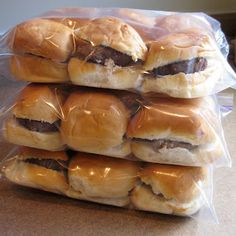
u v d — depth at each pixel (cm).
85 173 31
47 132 31
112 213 32
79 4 65
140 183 31
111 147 30
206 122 30
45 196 34
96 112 30
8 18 62
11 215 32
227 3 69
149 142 30
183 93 29
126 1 67
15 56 32
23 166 34
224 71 33
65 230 30
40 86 32
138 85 30
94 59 29
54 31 30
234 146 40
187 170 31
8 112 33
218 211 32
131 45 29
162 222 31
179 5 69
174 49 28
